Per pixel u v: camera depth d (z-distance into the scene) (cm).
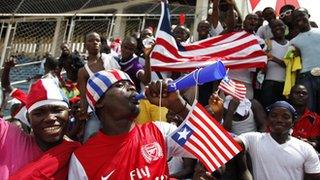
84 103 571
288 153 435
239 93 522
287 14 772
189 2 1516
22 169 284
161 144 284
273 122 445
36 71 1327
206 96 666
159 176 273
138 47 753
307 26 676
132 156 273
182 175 457
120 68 626
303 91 593
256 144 447
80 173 276
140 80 619
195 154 291
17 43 1409
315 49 660
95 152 278
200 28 788
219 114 388
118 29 1285
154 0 1448
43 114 300
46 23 1409
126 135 280
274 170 434
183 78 296
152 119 568
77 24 1377
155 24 1272
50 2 1499
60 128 302
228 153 302
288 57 671
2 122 303
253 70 702
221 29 798
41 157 288
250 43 701
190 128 295
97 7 1542
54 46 1350
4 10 1546
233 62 685
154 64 666
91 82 289
